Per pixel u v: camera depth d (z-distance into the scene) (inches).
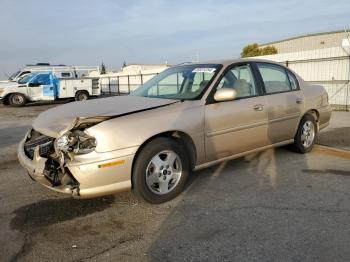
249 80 190.4
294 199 154.0
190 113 159.3
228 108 172.7
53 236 127.2
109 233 128.7
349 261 106.0
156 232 128.4
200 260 109.3
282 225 130.2
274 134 199.2
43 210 149.8
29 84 778.2
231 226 130.7
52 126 146.6
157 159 150.3
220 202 153.3
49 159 140.8
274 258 108.9
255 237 122.0
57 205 154.8
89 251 116.7
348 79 518.0
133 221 137.9
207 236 124.0
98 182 135.2
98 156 133.4
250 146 188.1
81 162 132.3
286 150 234.7
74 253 115.6
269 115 192.9
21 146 163.6
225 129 172.1
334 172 189.0
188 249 115.9
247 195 160.2
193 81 180.7
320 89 235.8
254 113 184.1
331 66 539.2
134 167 144.2
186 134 157.8
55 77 811.4
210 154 169.5
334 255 109.5
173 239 122.9
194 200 156.3
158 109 153.7
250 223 132.6
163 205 152.1
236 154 183.3
